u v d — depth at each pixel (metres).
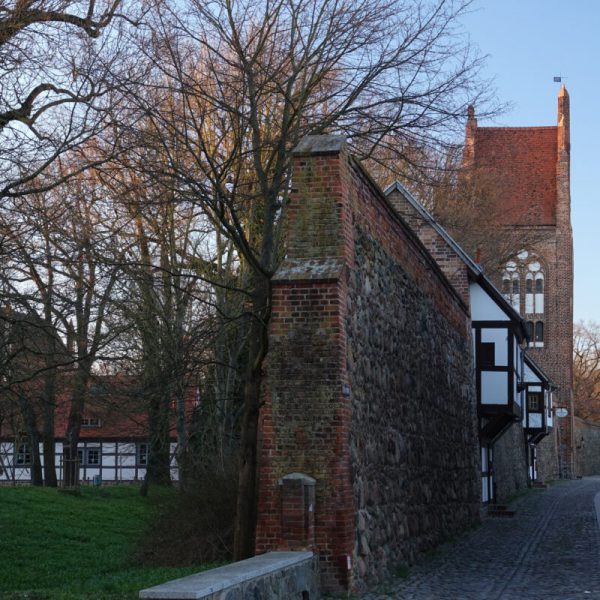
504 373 29.62
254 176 18.66
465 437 25.69
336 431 12.31
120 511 29.88
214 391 22.02
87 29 16.22
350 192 13.62
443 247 27.83
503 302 29.72
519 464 48.34
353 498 12.74
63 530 25.25
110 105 15.82
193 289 18.95
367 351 14.27
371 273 14.82
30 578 18.64
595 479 73.25
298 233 13.01
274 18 16.34
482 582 14.55
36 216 16.17
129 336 21.36
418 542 17.45
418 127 16.84
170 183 15.98
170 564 18.14
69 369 19.70
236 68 16.39
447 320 23.05
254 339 15.58
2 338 16.67
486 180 41.25
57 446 54.84
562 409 69.19
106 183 17.77
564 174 73.38
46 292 17.81
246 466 15.31
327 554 12.05
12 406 23.20
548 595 13.12
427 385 19.66
